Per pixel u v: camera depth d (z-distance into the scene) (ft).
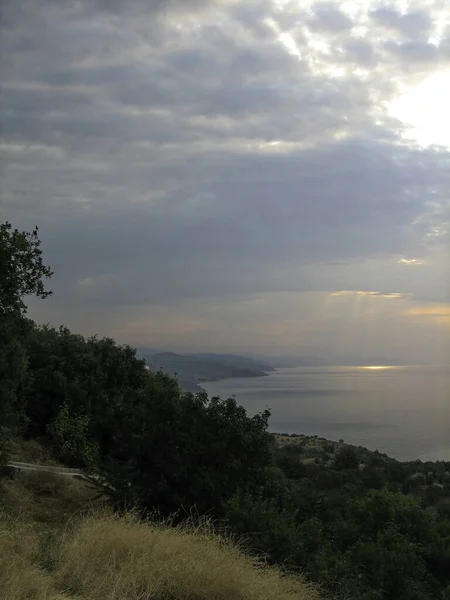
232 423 38.96
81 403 73.31
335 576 25.71
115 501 33.63
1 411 46.85
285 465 81.61
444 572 49.73
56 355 81.05
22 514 27.50
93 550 18.58
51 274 40.70
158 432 37.11
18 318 42.78
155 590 16.88
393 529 45.11
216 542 21.39
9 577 14.99
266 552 25.52
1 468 38.37
